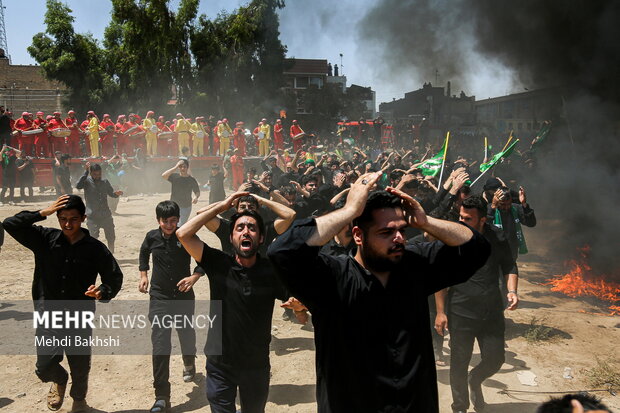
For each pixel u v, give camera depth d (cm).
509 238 675
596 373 565
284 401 513
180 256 500
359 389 235
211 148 2630
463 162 1234
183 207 957
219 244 1203
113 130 2194
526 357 616
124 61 3666
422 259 254
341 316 239
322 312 244
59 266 438
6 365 574
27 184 1738
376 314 237
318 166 1338
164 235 502
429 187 820
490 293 446
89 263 445
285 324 730
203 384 543
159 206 495
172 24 3600
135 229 1340
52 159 1925
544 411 167
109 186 987
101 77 3716
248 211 394
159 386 471
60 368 455
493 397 517
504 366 589
